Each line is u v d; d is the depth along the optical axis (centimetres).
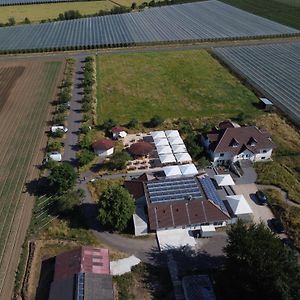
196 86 13612
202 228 7375
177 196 7725
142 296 6300
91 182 8900
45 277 6612
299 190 8575
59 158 9650
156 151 9988
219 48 17262
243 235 6056
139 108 12175
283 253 5762
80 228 7638
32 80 14412
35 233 7525
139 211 7800
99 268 6450
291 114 11588
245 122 11238
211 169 9325
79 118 11650
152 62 15800
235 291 6175
